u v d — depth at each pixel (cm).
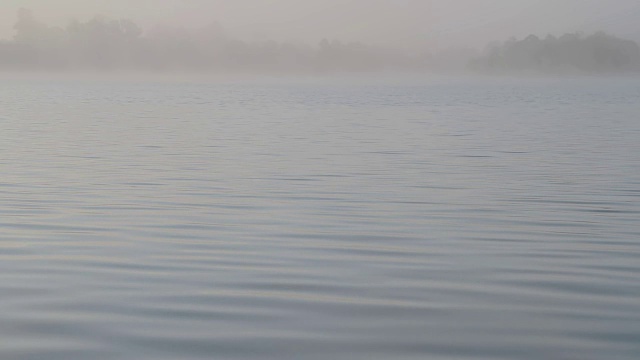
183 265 943
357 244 1072
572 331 702
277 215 1297
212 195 1517
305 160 2130
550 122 3778
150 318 732
